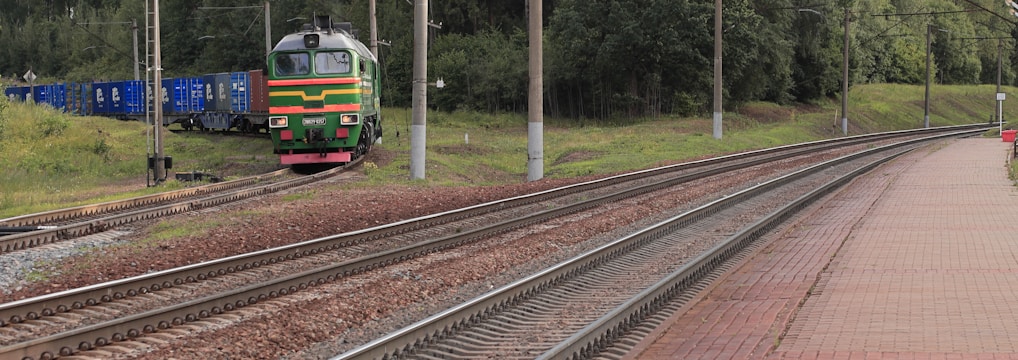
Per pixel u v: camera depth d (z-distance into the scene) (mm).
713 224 18156
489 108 68375
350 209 19547
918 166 30938
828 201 21156
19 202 22500
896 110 74812
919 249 13188
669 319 9547
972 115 83312
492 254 13953
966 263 11812
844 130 59156
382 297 10984
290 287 11195
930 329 8211
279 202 20875
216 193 23547
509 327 9805
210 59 93500
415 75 27656
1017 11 34969
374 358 7992
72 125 39906
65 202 22578
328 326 9680
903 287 10328
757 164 34094
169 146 39969
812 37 73938
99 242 15289
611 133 52062
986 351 7340
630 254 14555
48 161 33250
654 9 60312
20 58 114500
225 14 91000
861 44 82062
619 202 21781
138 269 12789
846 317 8906
